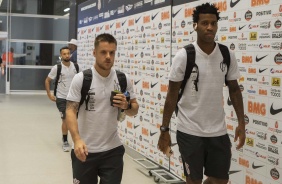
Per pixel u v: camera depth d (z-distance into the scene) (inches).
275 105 121.6
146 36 207.9
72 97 102.1
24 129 307.4
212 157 114.3
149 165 203.2
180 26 172.7
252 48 131.0
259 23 127.3
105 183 104.9
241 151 137.7
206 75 111.3
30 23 568.7
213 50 112.0
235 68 116.1
